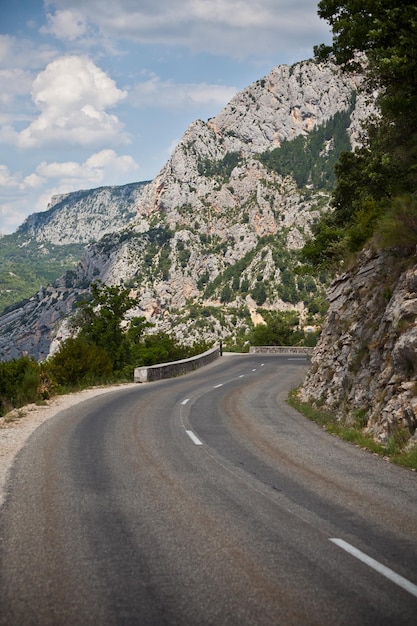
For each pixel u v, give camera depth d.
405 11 16.91
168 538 6.19
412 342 12.89
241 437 13.34
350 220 39.53
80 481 8.85
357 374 16.72
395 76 18.78
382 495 8.12
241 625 4.22
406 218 17.14
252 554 5.69
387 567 5.36
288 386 29.11
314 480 9.06
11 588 4.86
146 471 9.62
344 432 13.88
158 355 51.06
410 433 11.70
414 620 4.32
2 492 8.09
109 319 45.84
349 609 4.48
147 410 18.55
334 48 20.88
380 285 17.83
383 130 26.75
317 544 6.00
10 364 23.08
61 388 25.48
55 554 5.68
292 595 4.73
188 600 4.63
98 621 4.28
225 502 7.69
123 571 5.24
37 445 12.04
